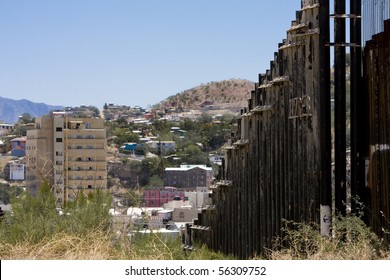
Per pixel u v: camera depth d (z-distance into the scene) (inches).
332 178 930.1
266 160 1020.5
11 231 900.0
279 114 986.7
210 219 1171.9
